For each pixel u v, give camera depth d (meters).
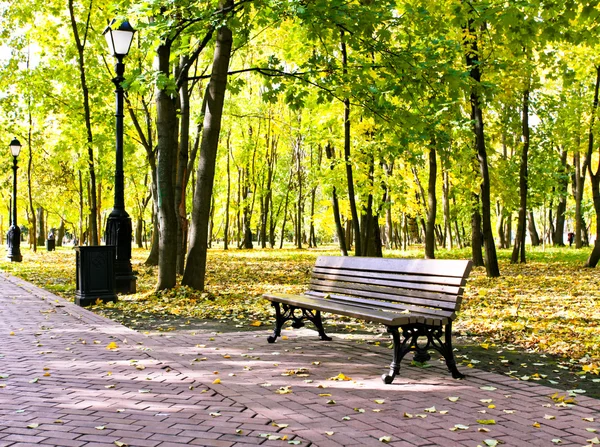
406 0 11.70
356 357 6.68
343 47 14.88
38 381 5.49
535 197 32.22
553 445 3.83
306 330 8.62
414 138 11.25
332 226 39.88
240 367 6.09
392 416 4.43
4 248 47.53
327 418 4.36
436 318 5.64
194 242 12.35
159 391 5.13
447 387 5.35
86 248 11.27
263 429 4.09
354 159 19.50
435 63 10.52
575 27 9.77
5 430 4.09
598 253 19.69
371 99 11.40
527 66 15.87
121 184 13.12
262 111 38.00
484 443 3.85
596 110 20.30
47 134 34.38
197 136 20.34
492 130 20.83
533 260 24.66
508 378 5.70
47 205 43.97
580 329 8.27
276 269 21.81
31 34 21.70
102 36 20.97
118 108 12.92
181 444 3.78
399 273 6.67
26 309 10.79
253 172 44.47
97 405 4.70
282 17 11.11
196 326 8.95
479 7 9.45
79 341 7.57
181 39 12.49
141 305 11.07
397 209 35.53
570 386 5.47
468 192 20.58
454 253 31.64
